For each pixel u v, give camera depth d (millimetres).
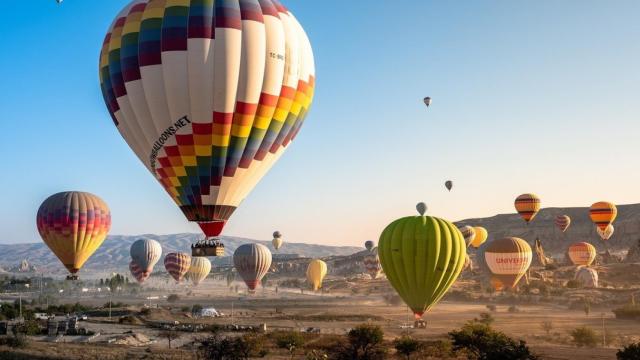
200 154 37406
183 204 39375
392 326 80750
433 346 54094
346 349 52375
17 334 63531
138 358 51188
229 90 36250
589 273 135000
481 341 46812
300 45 39312
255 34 36719
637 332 73688
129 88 37219
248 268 112562
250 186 40156
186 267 147500
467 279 171500
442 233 52594
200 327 75625
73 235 67625
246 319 91125
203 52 35844
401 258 52438
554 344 62594
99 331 72562
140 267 139250
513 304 116875
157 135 37375
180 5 36500
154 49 36250
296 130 41000
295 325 82438
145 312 96188
